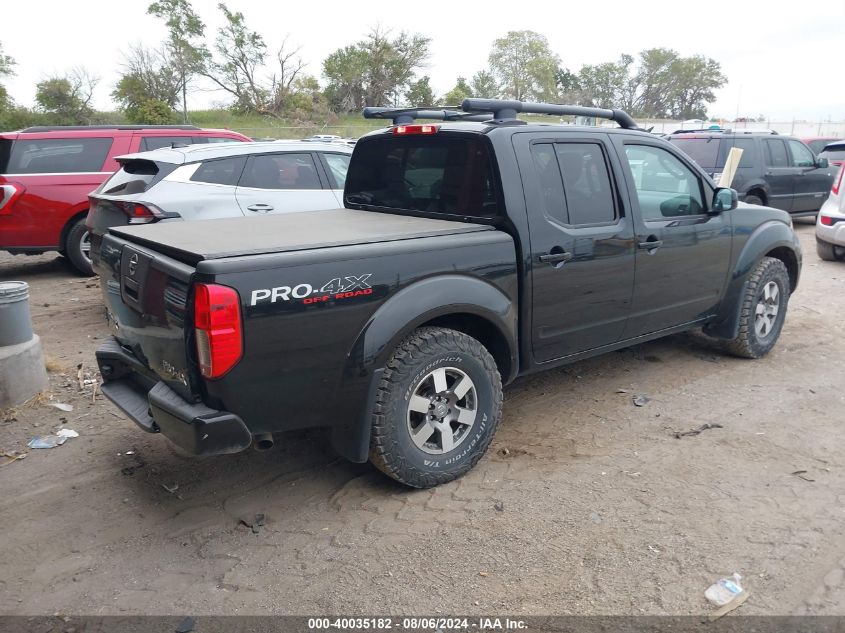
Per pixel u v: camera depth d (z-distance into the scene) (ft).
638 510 11.44
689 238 16.07
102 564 10.33
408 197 15.01
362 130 127.75
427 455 11.98
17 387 15.76
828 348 20.10
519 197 12.84
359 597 9.49
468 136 13.25
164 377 10.97
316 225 13.21
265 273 9.92
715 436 14.25
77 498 12.16
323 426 11.05
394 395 11.34
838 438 14.11
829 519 11.11
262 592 9.65
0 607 9.41
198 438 9.90
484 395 12.44
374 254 10.96
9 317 15.79
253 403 10.18
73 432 14.67
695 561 10.07
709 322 17.92
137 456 13.71
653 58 242.78
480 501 11.82
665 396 16.46
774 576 9.72
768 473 12.66
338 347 10.68
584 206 14.02
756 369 18.30
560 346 14.14
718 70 244.22
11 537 11.00
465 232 12.36
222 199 22.12
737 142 40.93
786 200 43.06
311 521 11.39
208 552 10.59
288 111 155.22
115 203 21.40
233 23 148.97
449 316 12.47
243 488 12.50
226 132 33.96
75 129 30.83
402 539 10.78
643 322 15.72
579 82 241.55
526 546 10.52
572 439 14.21
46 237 29.94
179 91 143.02
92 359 19.43
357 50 165.27
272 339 10.03
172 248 10.52
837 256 33.47
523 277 12.91
